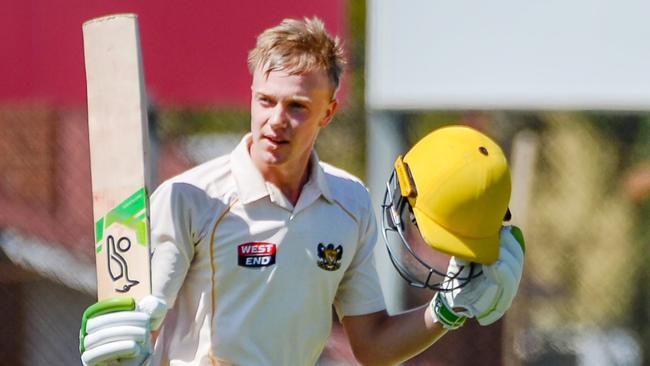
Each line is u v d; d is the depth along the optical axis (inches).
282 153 422.3
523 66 764.0
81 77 815.7
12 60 818.2
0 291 852.0
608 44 752.3
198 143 984.9
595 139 1046.4
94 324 402.0
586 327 1007.6
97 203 424.2
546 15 758.5
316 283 446.0
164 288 427.2
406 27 778.8
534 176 1033.5
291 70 416.5
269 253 435.5
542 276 1019.3
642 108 749.3
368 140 826.2
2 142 836.6
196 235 432.8
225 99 816.9
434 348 947.3
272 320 438.0
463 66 771.4
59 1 809.5
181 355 441.4
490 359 954.1
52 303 858.1
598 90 755.4
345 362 914.1
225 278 434.3
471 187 413.4
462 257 414.6
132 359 405.4
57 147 837.8
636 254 1036.5
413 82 778.8
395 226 432.8
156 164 868.0
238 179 436.5
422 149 430.9
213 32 815.1
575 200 1040.2
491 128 1016.2
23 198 847.7
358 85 968.9
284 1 810.2
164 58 815.1
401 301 831.1
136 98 420.8
